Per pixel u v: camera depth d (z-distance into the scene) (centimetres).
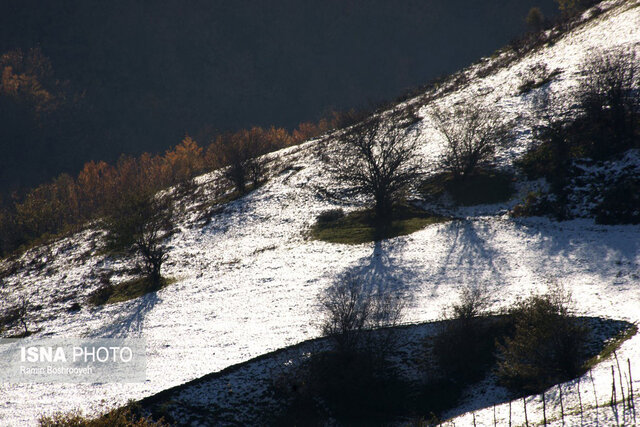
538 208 6844
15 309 7750
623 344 3497
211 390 4022
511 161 8081
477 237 6538
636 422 2342
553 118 8356
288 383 4047
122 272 8412
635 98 7412
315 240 7788
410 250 6544
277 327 4991
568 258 5425
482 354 4047
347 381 3941
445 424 3122
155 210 8100
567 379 3369
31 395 4491
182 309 6116
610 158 6931
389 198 7994
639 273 4703
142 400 3941
